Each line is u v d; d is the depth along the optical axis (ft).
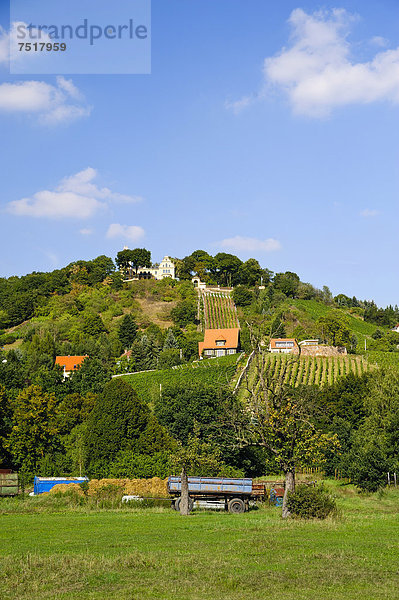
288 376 415.64
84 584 69.26
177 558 81.10
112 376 447.42
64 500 155.63
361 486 179.73
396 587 67.82
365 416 273.75
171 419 267.39
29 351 516.32
